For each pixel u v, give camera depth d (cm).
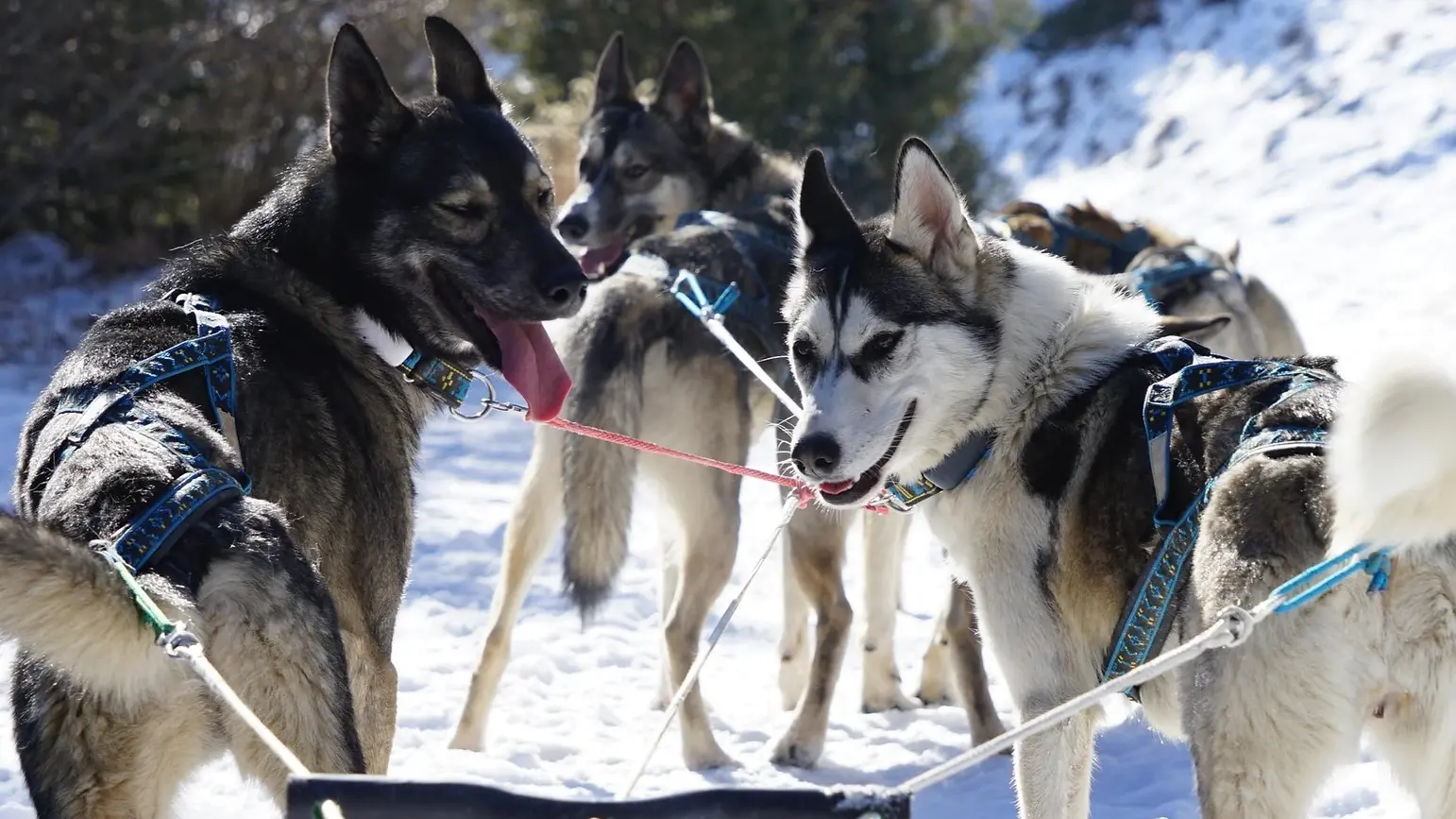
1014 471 342
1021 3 1906
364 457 335
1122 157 1892
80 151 1423
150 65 1427
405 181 356
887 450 345
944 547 359
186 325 323
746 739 505
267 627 252
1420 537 250
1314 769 272
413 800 205
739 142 674
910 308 344
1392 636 268
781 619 645
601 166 662
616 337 484
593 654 586
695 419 490
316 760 253
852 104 1692
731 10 1560
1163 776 446
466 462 908
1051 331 346
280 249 356
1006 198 1817
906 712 529
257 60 1480
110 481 264
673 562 534
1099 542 328
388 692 332
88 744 256
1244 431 303
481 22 1659
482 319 368
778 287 525
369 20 1549
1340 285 1225
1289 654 270
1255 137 1722
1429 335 1058
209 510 261
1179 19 2186
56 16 1371
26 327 1205
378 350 357
